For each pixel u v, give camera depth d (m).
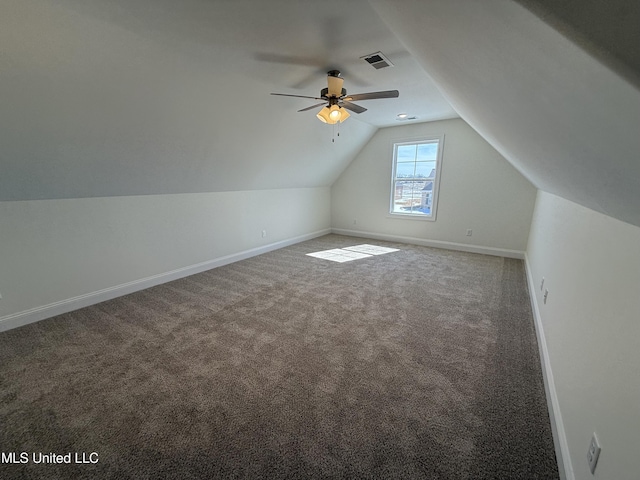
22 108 1.75
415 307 2.74
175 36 1.72
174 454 1.30
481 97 1.32
